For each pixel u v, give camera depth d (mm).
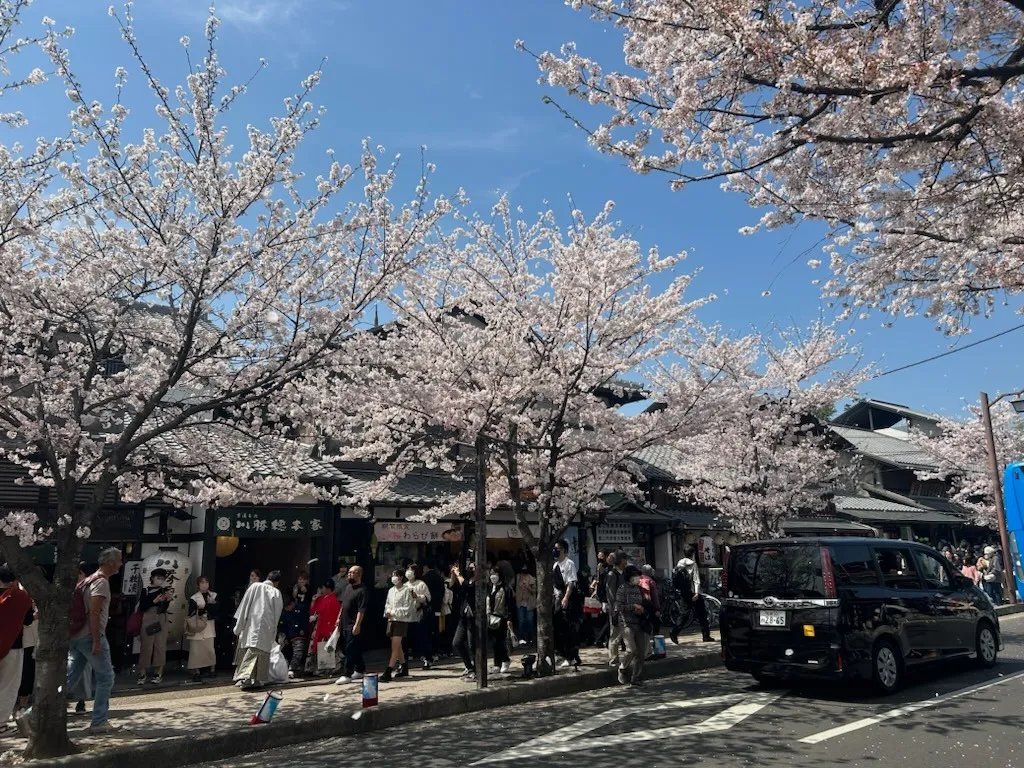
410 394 9953
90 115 7355
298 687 10234
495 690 9406
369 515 12898
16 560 6711
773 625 8930
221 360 8438
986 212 6000
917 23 5199
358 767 6438
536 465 11852
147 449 9211
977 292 7211
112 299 8281
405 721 8445
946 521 30266
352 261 8781
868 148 5977
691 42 5680
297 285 8180
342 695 9383
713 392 12336
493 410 10500
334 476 13148
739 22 5168
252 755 7176
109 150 7477
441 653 13375
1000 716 7531
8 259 7059
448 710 8828
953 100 5285
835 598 8539
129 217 7719
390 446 12070
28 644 8586
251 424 9133
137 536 11875
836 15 5398
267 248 8062
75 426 7328
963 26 5660
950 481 35000
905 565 9969
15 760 6449
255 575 10914
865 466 33281
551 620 10789
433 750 6949
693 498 21375
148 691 9969
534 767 6152
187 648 11859
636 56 6074
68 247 7984
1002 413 27141
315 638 11539
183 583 11656
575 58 6059
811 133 5523
